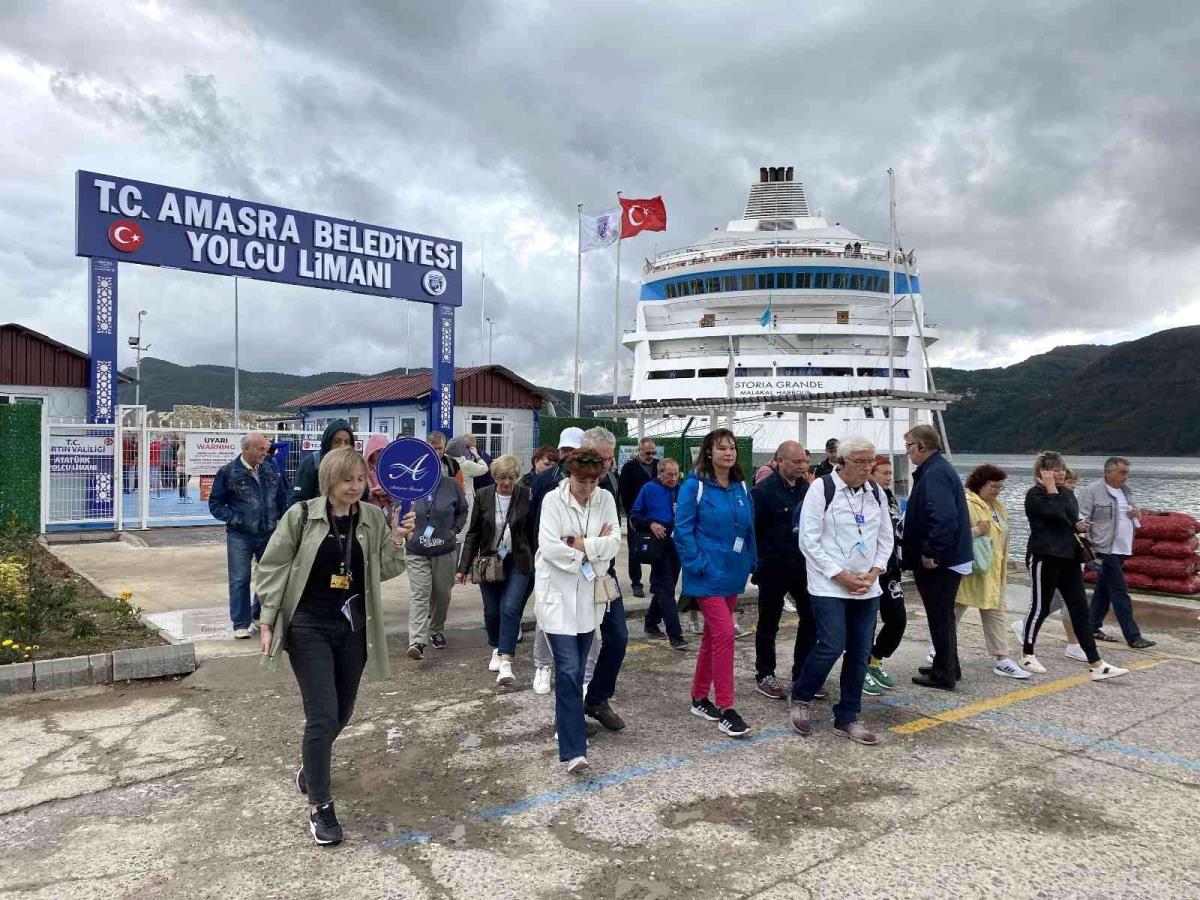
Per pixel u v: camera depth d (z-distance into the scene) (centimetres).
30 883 314
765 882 317
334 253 1888
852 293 2891
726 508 491
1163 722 514
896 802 390
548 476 585
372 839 351
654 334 3039
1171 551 989
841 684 490
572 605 434
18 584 685
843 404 1392
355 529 369
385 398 2600
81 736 475
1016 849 344
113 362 1595
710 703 520
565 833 357
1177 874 325
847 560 475
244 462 681
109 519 1441
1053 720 517
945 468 563
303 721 502
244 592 682
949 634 578
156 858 334
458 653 676
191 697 549
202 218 1689
